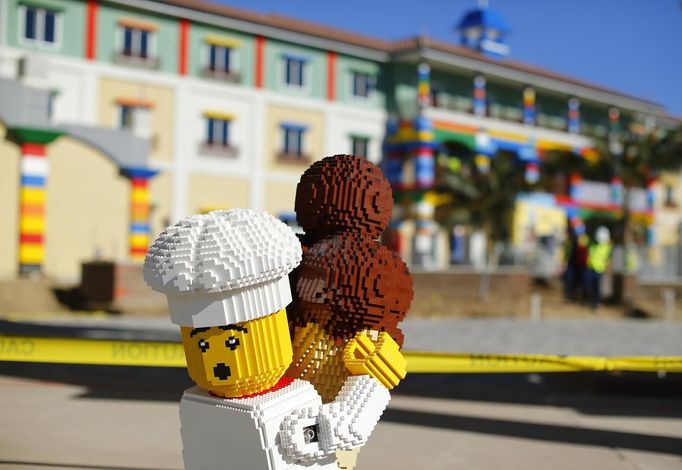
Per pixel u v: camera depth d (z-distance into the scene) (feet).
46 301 63.82
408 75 132.36
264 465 8.53
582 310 72.84
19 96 73.46
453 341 43.96
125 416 22.88
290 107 119.85
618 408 25.45
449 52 130.00
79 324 51.42
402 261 9.95
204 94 110.83
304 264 9.73
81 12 99.35
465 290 76.18
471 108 137.39
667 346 43.14
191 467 9.18
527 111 145.69
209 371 8.61
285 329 8.82
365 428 8.81
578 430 22.07
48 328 46.93
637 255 100.83
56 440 19.72
